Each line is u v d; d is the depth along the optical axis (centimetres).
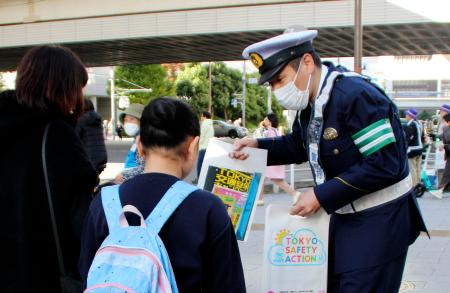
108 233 168
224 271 167
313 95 248
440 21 1452
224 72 5072
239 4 1658
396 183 243
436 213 841
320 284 254
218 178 269
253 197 270
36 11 1958
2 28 2025
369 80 247
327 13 1555
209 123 1078
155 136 172
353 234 245
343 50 2142
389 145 229
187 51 2209
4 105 200
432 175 1037
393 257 242
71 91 207
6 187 198
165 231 163
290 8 1598
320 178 254
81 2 1886
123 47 2088
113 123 4600
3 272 198
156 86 4391
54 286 199
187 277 162
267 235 252
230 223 172
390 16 1491
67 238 198
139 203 167
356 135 232
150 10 1784
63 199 195
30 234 195
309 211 232
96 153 462
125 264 152
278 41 239
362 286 238
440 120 1117
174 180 171
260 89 5603
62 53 207
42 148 197
